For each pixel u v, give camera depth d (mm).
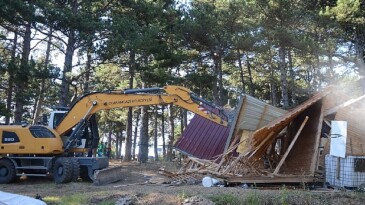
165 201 9398
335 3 27359
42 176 15938
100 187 13070
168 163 25953
